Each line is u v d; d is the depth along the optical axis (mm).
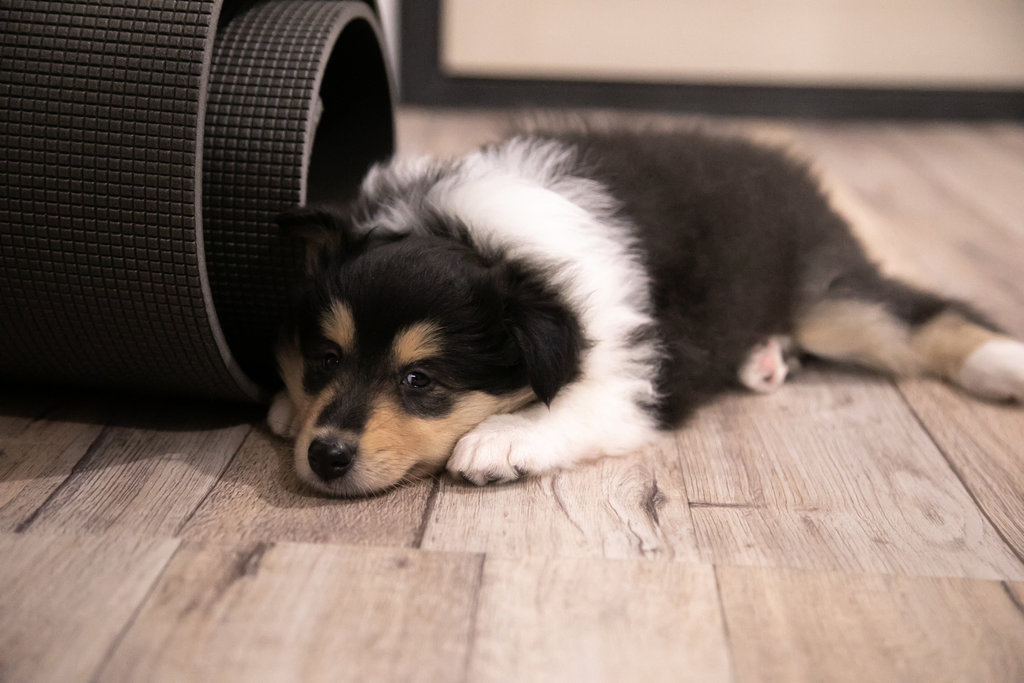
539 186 727
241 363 777
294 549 611
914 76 1800
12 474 668
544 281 687
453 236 701
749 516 656
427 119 1653
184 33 654
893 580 604
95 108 657
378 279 663
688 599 585
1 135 662
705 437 749
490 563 606
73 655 538
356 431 654
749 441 744
